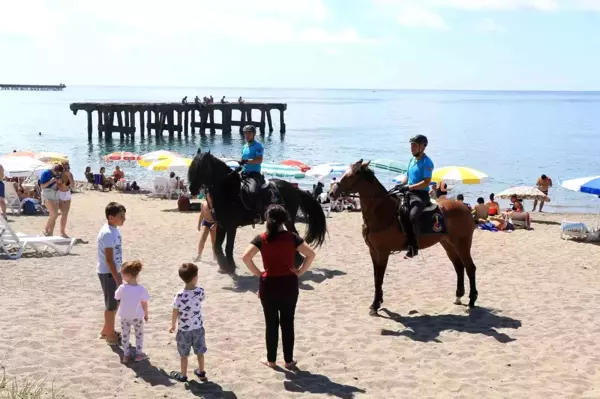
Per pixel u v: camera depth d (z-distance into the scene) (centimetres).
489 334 872
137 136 6781
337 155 5003
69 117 10606
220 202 1117
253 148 1145
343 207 2298
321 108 18112
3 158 2244
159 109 6078
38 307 917
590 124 10181
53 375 677
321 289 1093
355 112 15088
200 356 679
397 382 698
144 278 1123
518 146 5953
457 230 969
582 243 1702
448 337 855
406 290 1105
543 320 941
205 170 1098
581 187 1825
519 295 1088
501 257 1453
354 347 806
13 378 662
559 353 803
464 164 4484
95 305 941
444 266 1295
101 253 752
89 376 679
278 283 689
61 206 1468
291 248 688
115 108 5947
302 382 691
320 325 891
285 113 14175
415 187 911
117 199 2478
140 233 1625
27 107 14412
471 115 13662
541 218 2322
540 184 2561
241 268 1223
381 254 931
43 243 1298
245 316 917
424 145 912
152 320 885
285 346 715
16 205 1948
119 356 742
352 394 666
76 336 802
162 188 2586
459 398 662
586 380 718
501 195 2211
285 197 1135
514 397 668
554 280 1218
